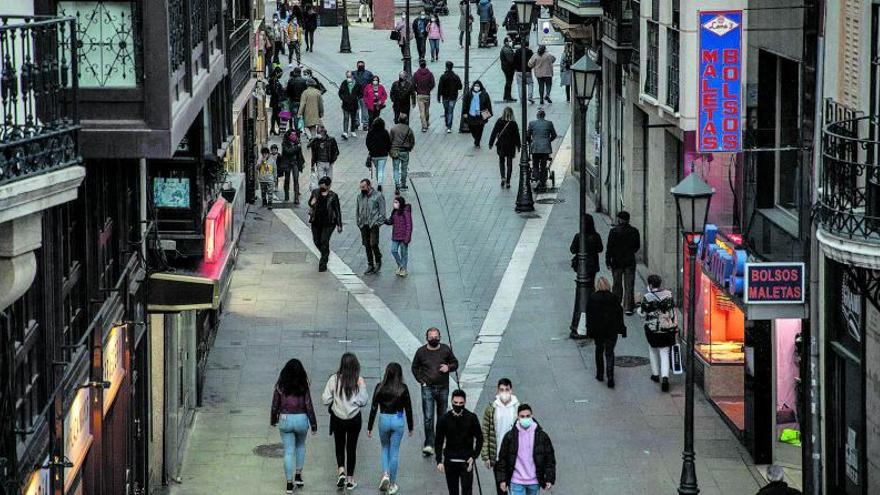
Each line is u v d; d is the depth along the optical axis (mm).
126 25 37125
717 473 52281
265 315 69562
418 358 53969
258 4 100938
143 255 47688
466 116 107188
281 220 86562
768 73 54812
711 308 57438
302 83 109375
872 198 40844
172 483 51562
